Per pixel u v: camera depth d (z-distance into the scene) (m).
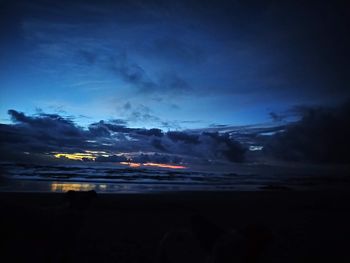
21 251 4.20
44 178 25.92
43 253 4.33
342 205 13.80
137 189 20.02
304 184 32.19
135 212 10.17
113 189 19.30
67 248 4.59
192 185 25.69
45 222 4.39
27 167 45.88
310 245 6.70
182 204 12.47
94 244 6.26
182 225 8.40
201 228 2.62
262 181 36.38
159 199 13.73
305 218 10.00
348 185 31.09
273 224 8.85
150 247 6.20
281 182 35.19
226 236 2.43
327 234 7.83
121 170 52.50
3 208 4.32
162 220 9.01
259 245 2.34
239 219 9.63
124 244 6.35
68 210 4.72
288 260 5.68
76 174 34.28
